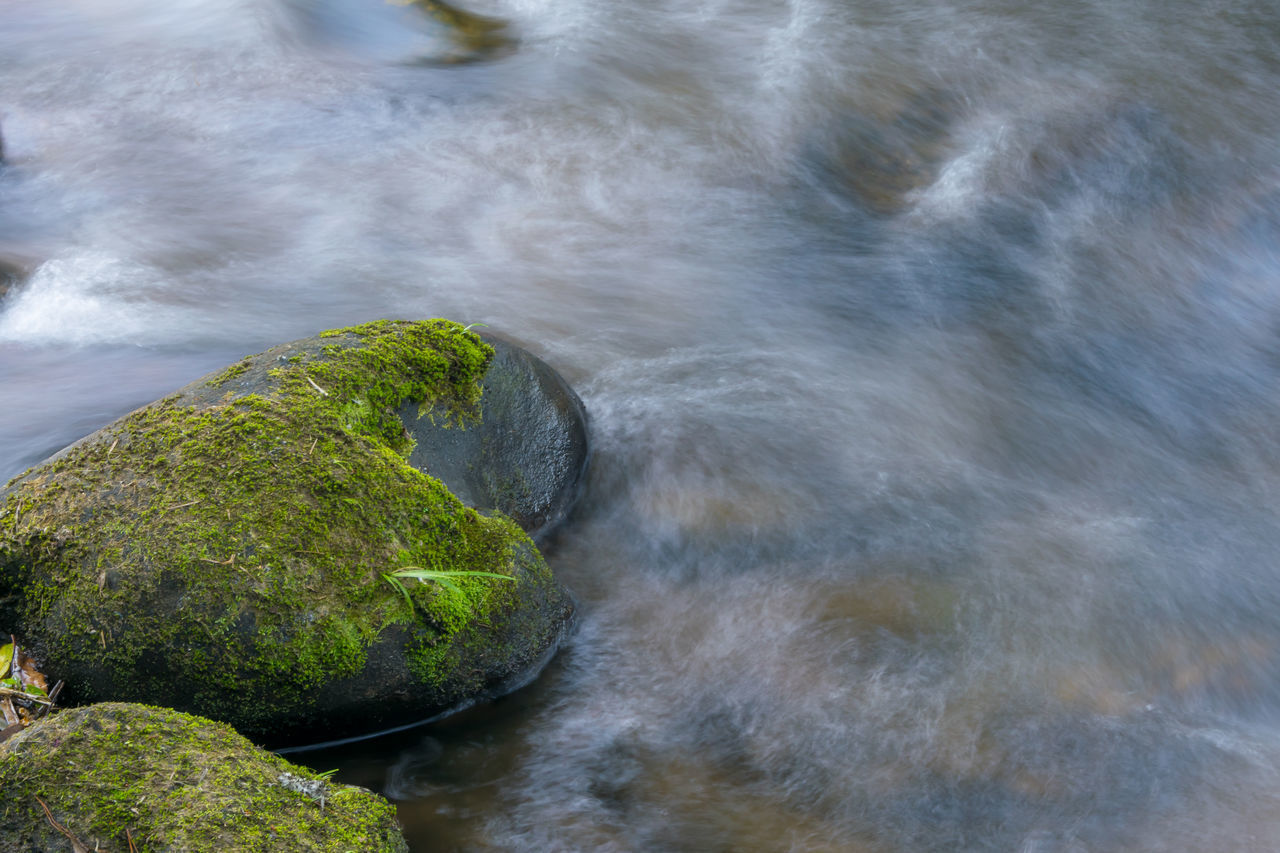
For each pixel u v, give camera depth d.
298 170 8.80
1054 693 4.16
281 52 10.66
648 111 9.40
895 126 8.96
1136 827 3.63
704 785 3.84
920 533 5.11
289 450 3.83
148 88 10.14
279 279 7.44
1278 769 3.84
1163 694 4.18
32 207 8.36
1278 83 8.97
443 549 3.98
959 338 6.80
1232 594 4.72
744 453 5.64
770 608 4.65
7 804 2.85
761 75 9.84
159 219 8.17
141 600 3.56
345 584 3.68
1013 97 9.10
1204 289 7.21
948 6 10.77
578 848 3.60
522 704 4.15
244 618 3.55
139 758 2.98
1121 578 4.80
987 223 7.81
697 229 7.98
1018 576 4.80
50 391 6.23
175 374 6.43
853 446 5.77
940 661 4.32
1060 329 6.87
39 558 3.68
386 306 7.13
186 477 3.73
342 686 3.70
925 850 3.56
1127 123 8.53
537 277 7.44
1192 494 5.52
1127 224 7.71
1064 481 5.61
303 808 3.02
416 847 3.60
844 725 4.04
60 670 3.66
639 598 4.75
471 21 11.37
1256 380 6.49
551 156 8.87
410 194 8.44
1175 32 9.84
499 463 4.87
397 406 4.43
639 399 6.07
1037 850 3.55
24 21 11.75
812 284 7.34
